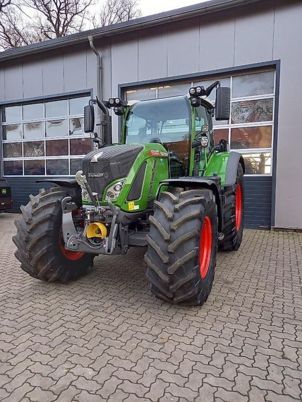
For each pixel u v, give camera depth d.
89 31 8.15
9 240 6.22
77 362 2.15
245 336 2.48
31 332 2.56
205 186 3.20
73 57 8.89
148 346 2.34
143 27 7.64
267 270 4.12
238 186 5.08
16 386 1.93
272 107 6.87
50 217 3.32
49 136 9.77
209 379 1.98
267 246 5.44
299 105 6.46
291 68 6.47
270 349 2.31
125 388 1.90
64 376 2.01
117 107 4.14
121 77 8.23
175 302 2.85
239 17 6.82
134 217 3.14
